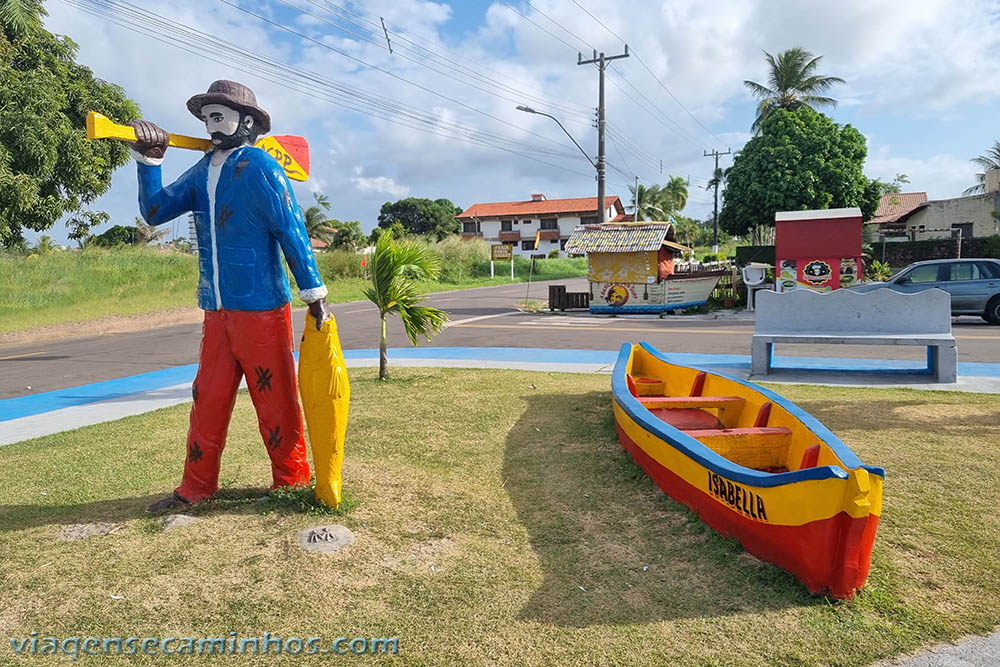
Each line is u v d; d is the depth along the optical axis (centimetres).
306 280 425
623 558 379
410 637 306
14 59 2472
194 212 450
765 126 2766
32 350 1552
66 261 2577
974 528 410
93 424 764
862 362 1065
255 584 354
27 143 2247
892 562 368
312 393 432
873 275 2275
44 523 440
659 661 285
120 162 2744
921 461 533
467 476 523
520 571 367
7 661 292
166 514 448
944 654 289
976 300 1545
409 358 1238
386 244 930
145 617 325
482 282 4062
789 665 283
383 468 541
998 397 768
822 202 2619
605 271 2039
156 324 2059
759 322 991
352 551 389
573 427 659
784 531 340
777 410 488
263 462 569
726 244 6544
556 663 285
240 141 440
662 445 454
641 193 5875
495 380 933
